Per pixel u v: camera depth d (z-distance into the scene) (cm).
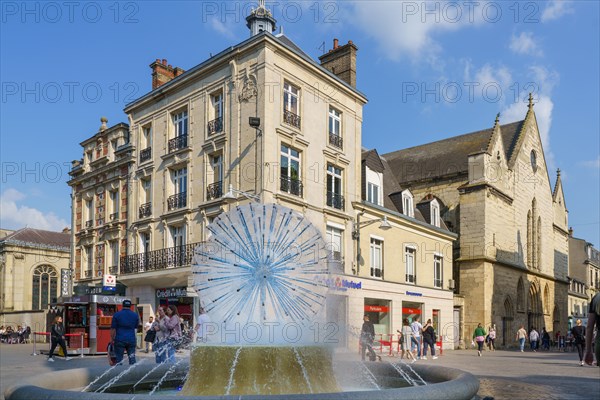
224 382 760
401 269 3303
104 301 2416
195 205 2784
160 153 3064
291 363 770
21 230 5653
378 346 2838
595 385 1297
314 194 2738
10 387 618
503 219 4216
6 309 4988
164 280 2836
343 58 3253
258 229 885
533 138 4941
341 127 3005
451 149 4647
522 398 951
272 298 866
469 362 2214
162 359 1559
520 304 4428
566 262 5650
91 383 837
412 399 555
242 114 2609
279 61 2612
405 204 3559
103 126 3609
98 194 3550
